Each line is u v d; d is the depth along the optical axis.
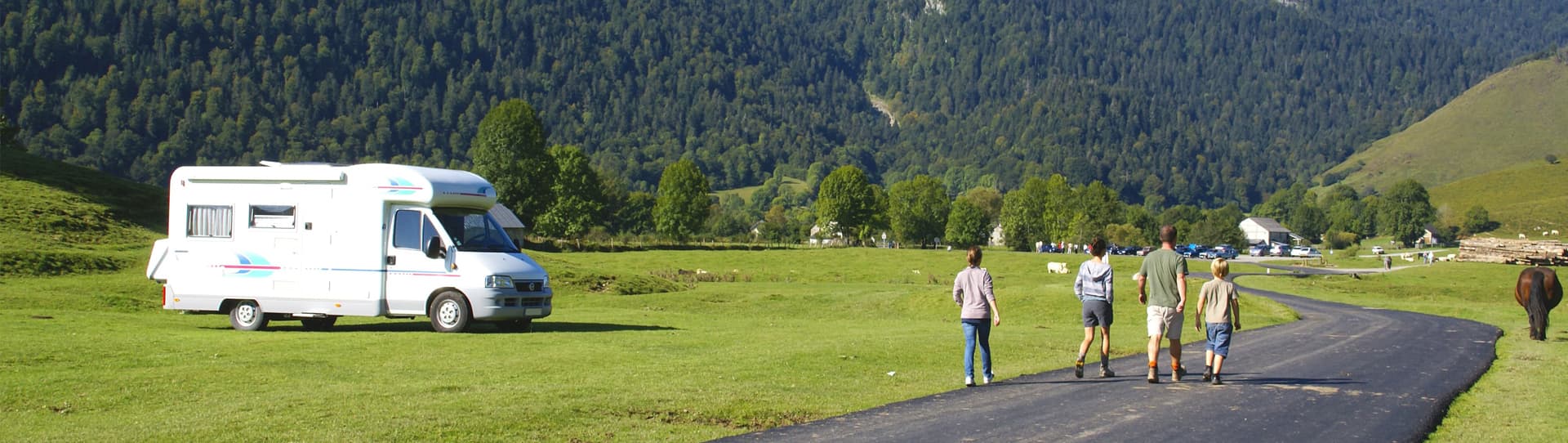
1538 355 20.62
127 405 12.76
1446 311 40.34
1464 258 79.94
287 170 23.30
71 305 30.55
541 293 23.64
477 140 101.12
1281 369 17.36
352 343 19.58
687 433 11.40
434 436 10.97
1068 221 144.00
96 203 63.97
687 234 126.44
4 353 16.91
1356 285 62.31
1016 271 82.62
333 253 22.97
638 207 176.00
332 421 11.66
